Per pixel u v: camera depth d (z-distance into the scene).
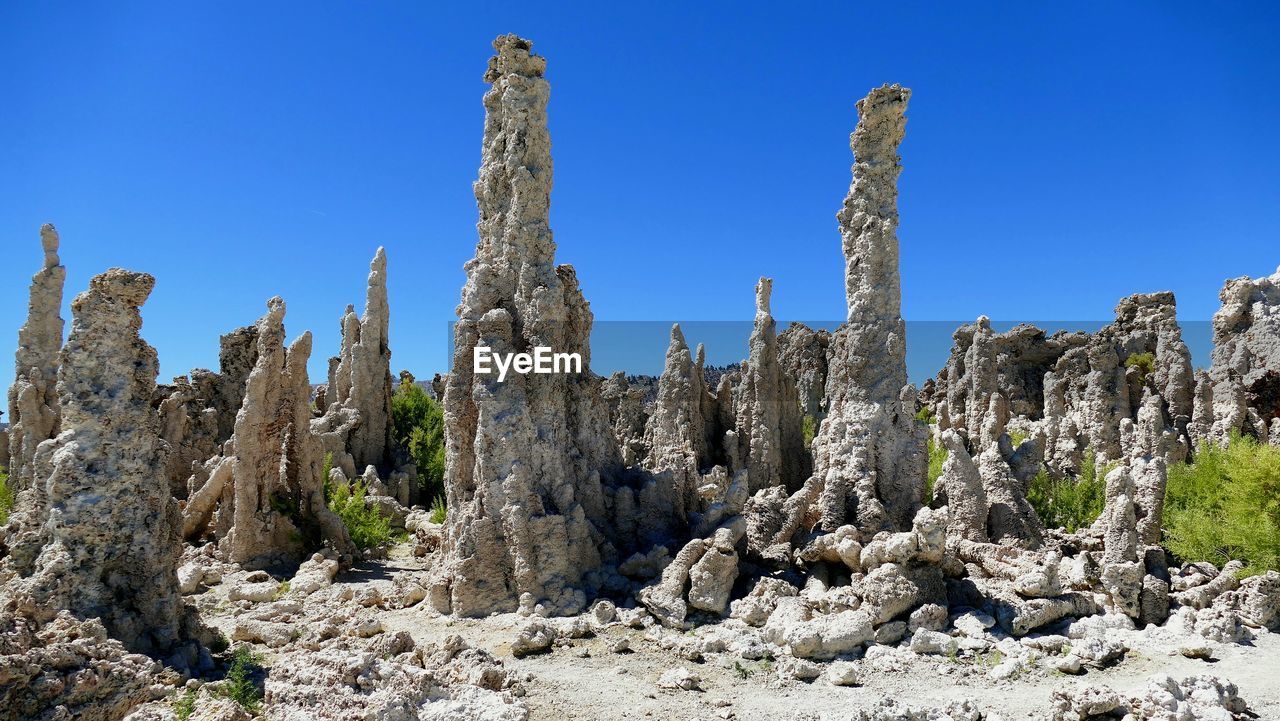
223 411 40.31
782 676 14.22
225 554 23.28
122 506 14.53
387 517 30.03
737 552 18.95
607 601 17.50
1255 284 41.84
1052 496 25.53
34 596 13.69
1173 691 11.80
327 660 12.47
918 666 14.43
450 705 11.87
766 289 28.80
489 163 22.03
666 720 12.48
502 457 19.02
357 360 37.84
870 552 17.11
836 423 21.47
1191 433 31.73
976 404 40.25
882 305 21.41
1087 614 16.31
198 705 12.52
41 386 29.92
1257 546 18.12
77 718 10.02
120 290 14.77
